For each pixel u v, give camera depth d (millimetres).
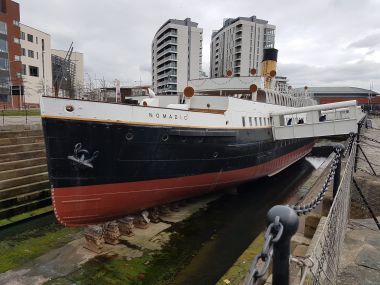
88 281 7820
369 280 4379
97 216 9211
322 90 114312
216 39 99062
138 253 9234
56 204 8414
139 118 8828
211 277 8438
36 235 10586
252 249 8070
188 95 12039
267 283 4559
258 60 86750
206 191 12797
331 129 14453
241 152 12781
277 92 19062
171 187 10602
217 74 98375
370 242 5500
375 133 29766
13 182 12820
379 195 8406
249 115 13500
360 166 12539
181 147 10016
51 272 8188
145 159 9305
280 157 18125
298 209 2881
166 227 11164
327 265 3104
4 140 15672
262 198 15719
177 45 78812
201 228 11312
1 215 11398
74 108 7816
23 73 50062
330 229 3301
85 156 8219
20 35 47531
